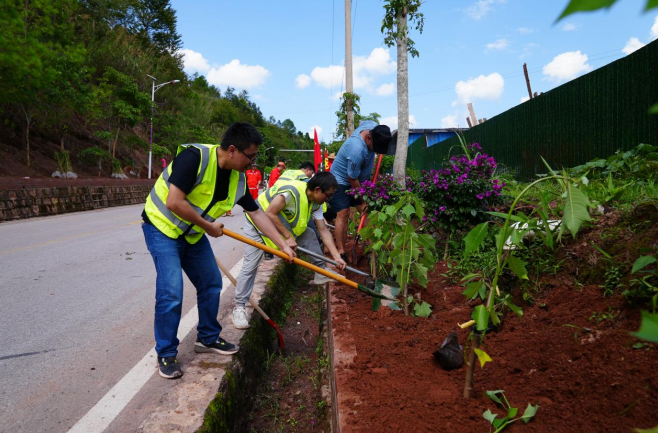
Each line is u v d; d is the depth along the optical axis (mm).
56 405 2635
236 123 2775
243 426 2805
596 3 275
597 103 5828
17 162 18672
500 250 1980
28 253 7133
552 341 2350
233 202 2926
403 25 6445
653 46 4840
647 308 2139
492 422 1791
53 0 16859
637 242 2553
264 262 5613
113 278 5570
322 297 5309
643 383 1782
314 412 3023
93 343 3535
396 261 3426
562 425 1763
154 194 2760
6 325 3918
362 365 2508
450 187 4340
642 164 3889
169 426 2117
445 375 2359
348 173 5074
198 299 2973
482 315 1958
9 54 13680
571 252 2906
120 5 37500
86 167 23469
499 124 9039
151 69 33031
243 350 3139
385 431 1844
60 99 17531
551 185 4512
